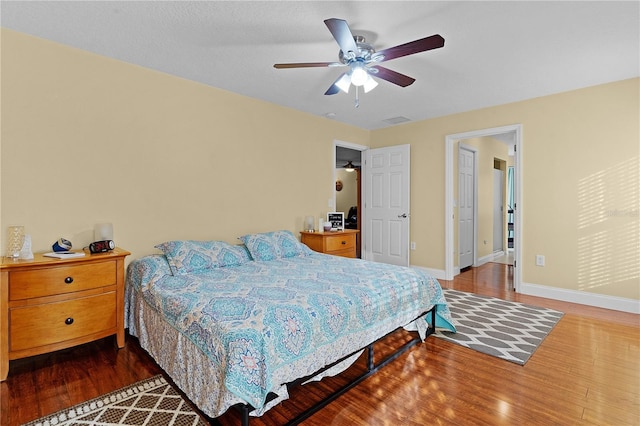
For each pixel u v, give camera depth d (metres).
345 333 1.87
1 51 2.26
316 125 4.55
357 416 1.68
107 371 2.13
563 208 3.65
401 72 3.02
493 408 1.74
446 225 4.61
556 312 3.26
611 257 3.38
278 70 2.99
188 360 1.74
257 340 1.46
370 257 5.43
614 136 3.32
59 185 2.50
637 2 1.97
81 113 2.60
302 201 4.37
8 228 2.22
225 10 2.06
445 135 4.58
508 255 6.98
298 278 2.38
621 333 2.73
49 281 2.13
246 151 3.72
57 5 2.00
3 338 1.99
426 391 1.90
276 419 1.66
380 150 5.27
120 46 2.54
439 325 2.76
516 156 3.95
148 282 2.41
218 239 3.48
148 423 1.61
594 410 1.72
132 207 2.88
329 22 1.75
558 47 2.55
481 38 2.40
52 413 1.69
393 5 2.00
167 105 3.08
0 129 2.26
